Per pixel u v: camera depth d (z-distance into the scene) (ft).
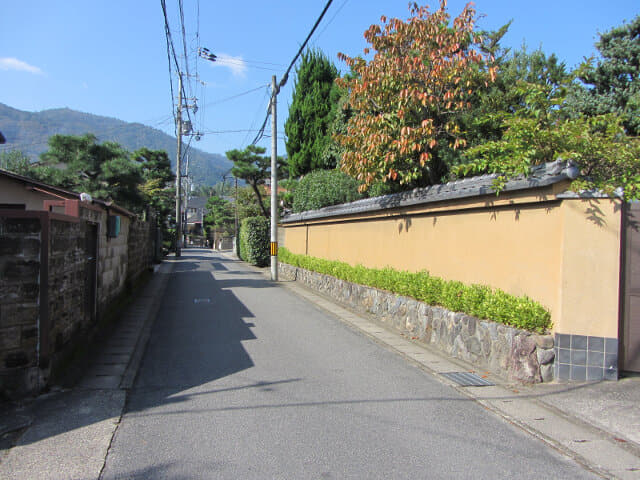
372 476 11.28
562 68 32.42
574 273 17.67
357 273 36.83
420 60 28.71
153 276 63.00
